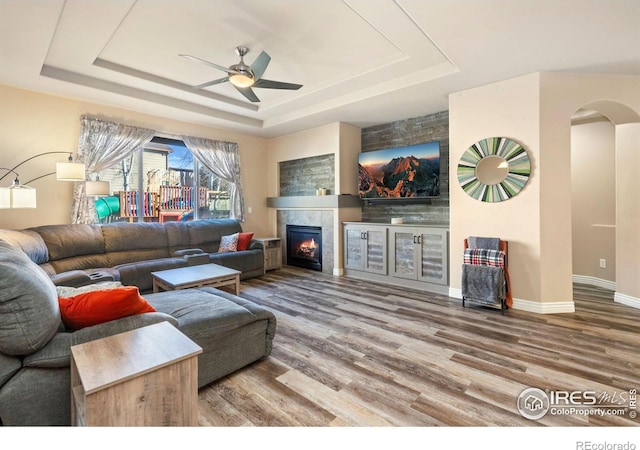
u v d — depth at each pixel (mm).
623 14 2250
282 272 5555
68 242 3623
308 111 4754
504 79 3445
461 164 3799
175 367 1334
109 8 2311
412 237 4449
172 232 4730
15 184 3104
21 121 3650
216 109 4852
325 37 2857
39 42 2627
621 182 3670
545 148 3301
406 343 2666
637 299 3514
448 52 2838
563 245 3361
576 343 2631
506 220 3537
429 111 4578
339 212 5250
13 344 1363
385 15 2393
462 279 3611
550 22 2363
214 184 5797
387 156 4930
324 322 3152
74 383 1402
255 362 2357
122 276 3559
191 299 2479
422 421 1705
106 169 4434
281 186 6500
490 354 2455
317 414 1771
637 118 3412
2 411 1364
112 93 3809
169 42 2936
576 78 3285
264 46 3014
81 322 1656
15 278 1363
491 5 2172
